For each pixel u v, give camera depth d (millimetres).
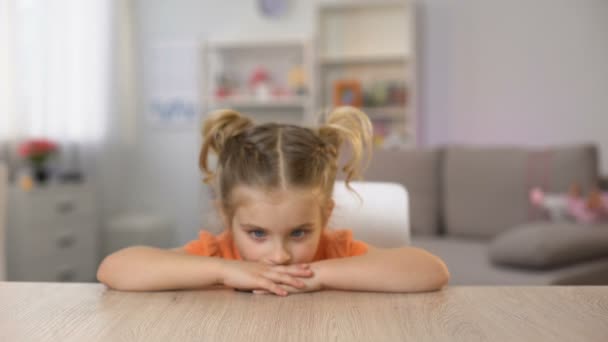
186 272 736
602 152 4152
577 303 639
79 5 4109
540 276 2197
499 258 2354
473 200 3199
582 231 2363
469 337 521
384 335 527
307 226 896
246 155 899
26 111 3717
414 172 3314
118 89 4383
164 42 4711
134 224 4047
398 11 4414
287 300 668
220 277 742
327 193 962
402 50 4406
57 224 3447
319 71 4398
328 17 4500
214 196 1006
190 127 4691
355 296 692
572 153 3016
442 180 3336
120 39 4406
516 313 600
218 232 1142
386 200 1251
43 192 3320
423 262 748
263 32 4621
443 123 4402
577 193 2830
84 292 708
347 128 997
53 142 3758
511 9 4281
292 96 4418
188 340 514
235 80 4648
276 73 4609
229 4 4656
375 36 4445
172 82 4707
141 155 4742
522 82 4277
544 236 2256
